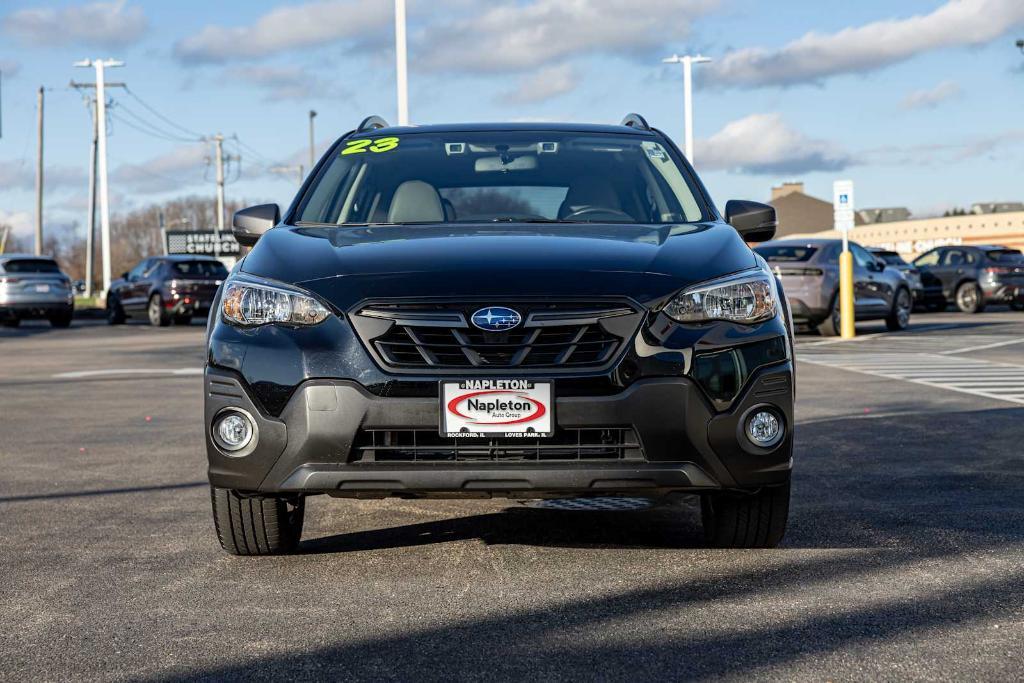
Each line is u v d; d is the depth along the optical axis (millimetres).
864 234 74000
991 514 5641
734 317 4461
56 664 3518
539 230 5086
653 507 5891
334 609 4082
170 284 30375
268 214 5723
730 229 5172
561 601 4148
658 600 4145
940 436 8367
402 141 6199
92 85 62438
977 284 30078
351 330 4352
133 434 9039
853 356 15961
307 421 4312
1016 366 14234
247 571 4652
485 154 6031
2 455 7965
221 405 4438
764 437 4449
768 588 4293
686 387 4328
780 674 3338
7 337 25828
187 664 3504
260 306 4488
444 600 4184
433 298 4328
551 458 4355
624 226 5227
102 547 5121
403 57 24578
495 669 3424
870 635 3701
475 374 4266
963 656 3482
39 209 62281
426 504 6039
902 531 5262
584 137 6230
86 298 61250
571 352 4309
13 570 4719
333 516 5738
